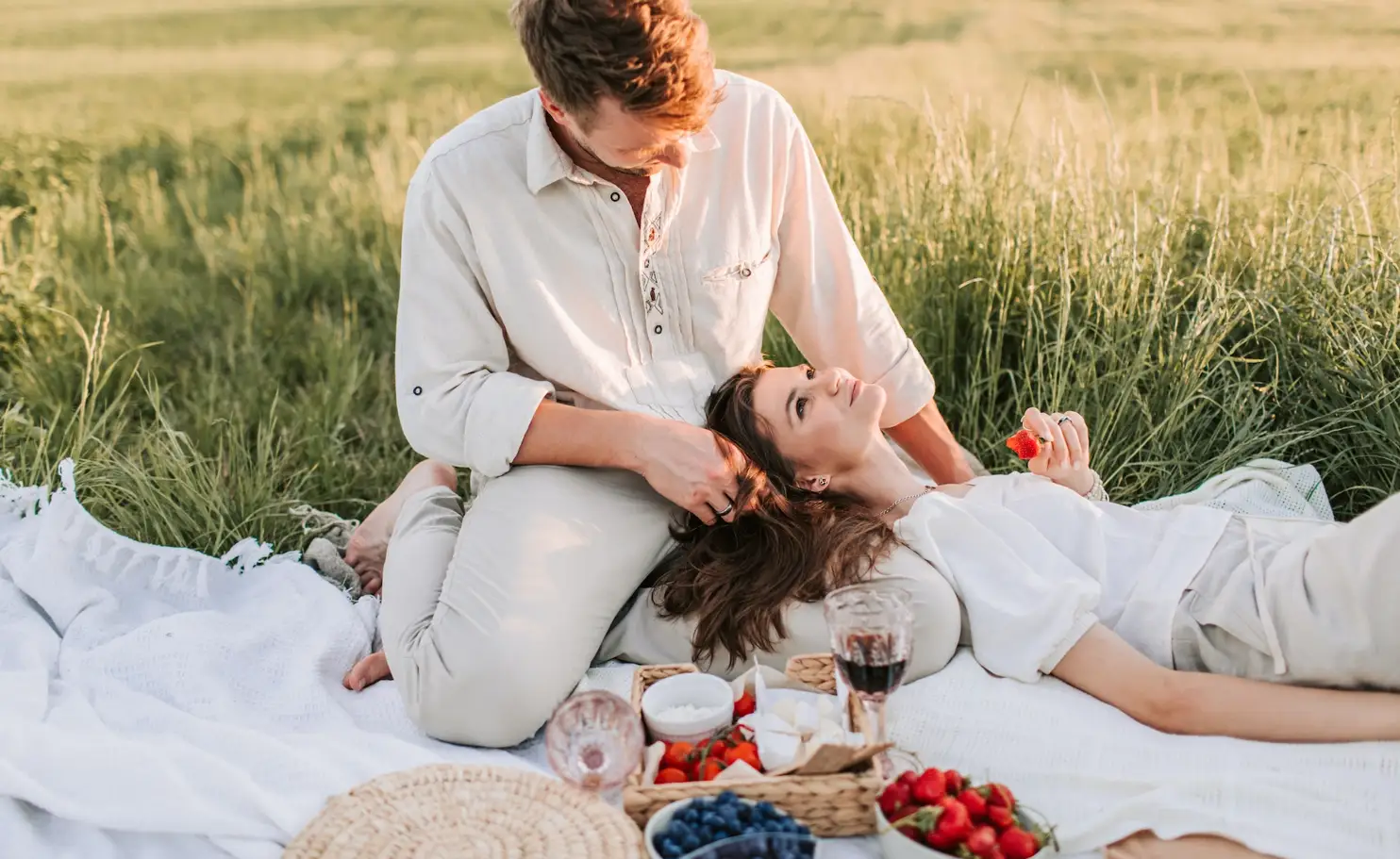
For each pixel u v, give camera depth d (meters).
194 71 7.83
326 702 2.32
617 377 2.56
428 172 2.47
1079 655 2.14
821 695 2.15
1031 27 7.39
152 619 2.57
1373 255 3.29
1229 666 2.20
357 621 2.56
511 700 2.19
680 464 2.30
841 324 2.82
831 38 7.57
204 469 3.22
